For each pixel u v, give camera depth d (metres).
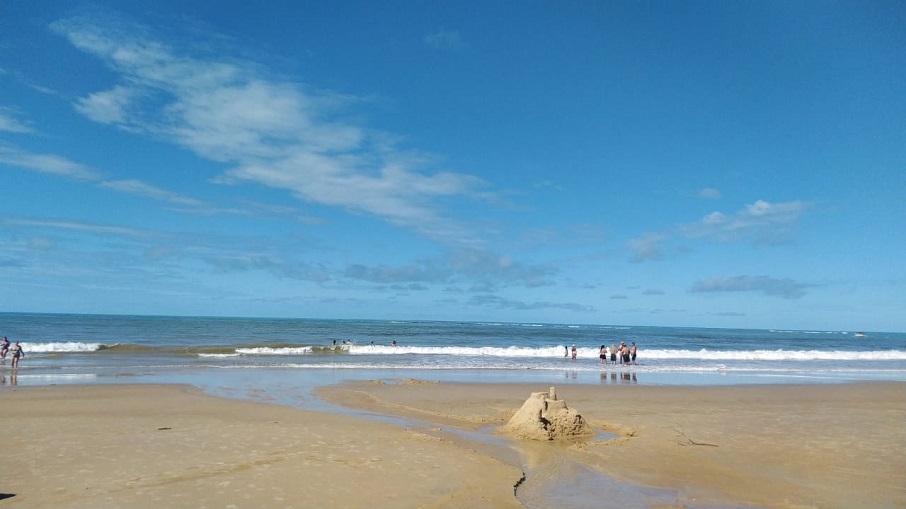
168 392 18.78
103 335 55.69
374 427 13.25
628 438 12.80
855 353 49.62
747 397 20.36
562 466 10.30
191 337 56.28
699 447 12.01
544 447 11.77
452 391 20.61
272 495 8.02
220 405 16.22
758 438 12.97
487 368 31.28
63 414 14.28
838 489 9.15
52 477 8.70
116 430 12.33
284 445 11.12
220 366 28.73
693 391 21.75
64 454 10.12
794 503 8.42
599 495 8.70
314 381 23.05
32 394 17.59
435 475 9.27
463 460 10.28
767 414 16.42
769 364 39.31
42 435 11.70
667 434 13.30
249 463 9.70
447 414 15.75
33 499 7.66
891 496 8.79
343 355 39.66
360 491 8.33
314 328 89.62
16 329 64.56
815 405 18.61
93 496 7.83
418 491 8.41
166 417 14.09
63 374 24.12
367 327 99.81
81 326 73.88
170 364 29.28
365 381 23.28
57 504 7.47
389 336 70.25
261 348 40.19
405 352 43.09
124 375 24.08
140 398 17.31
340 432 12.52
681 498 8.62
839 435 13.38
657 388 22.53
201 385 21.12
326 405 17.06
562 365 34.47
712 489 9.10
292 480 8.76
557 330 109.81
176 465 9.49
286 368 28.53
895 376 31.17
